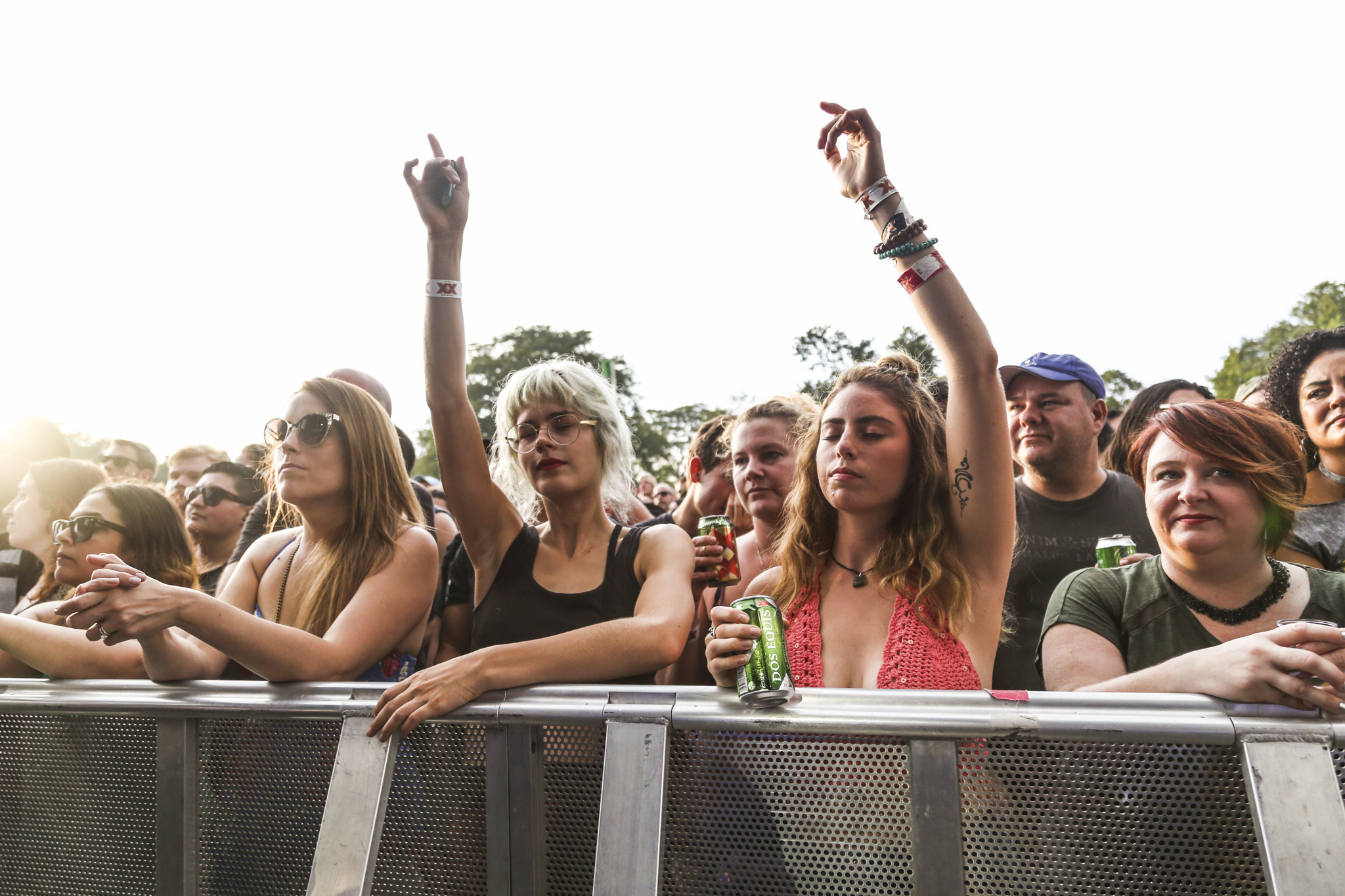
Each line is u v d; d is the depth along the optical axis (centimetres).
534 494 258
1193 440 171
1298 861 116
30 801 187
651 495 1063
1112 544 261
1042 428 330
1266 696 125
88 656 198
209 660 194
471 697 158
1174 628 175
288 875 165
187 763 173
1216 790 126
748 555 301
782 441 291
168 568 259
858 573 194
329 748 166
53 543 292
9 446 381
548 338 6838
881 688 167
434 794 159
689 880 145
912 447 191
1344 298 3588
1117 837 130
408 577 210
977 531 184
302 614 212
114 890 178
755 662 141
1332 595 170
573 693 155
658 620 182
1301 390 300
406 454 388
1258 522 169
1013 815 133
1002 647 288
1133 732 128
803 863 141
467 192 218
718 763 146
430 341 216
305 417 215
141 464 550
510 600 212
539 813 153
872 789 139
